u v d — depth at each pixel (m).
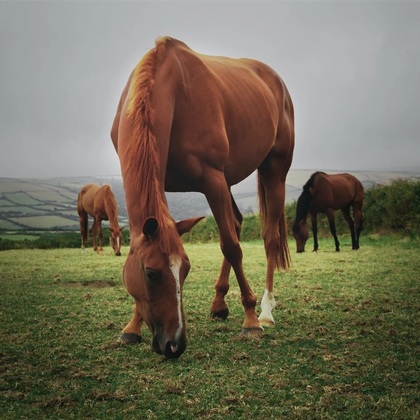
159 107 3.80
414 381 3.20
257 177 5.75
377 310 5.21
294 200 19.31
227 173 4.69
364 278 7.28
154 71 3.91
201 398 2.98
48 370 3.47
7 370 3.48
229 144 4.57
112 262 10.90
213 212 4.28
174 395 3.03
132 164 3.34
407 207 14.84
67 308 5.55
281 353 3.83
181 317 3.06
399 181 16.02
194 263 9.91
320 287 6.58
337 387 3.08
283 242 5.57
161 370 3.47
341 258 10.03
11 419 2.70
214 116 4.23
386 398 2.89
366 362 3.57
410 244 12.51
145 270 3.06
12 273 8.79
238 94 4.73
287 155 5.68
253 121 4.83
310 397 2.96
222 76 4.71
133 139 3.39
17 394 3.00
